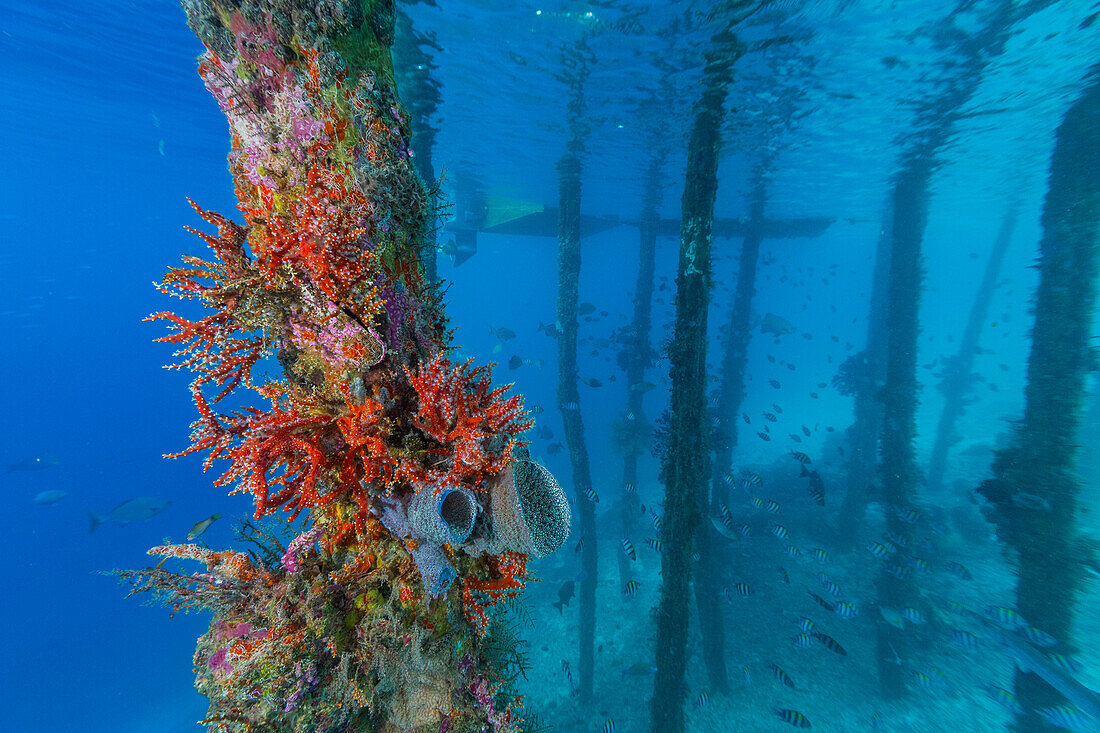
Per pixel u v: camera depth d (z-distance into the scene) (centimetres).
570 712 1129
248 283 229
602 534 1852
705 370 731
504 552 265
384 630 241
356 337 228
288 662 226
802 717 716
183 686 1794
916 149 1455
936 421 2766
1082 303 744
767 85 1011
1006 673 987
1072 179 750
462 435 228
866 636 1131
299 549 246
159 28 1038
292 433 221
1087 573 752
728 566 1287
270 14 226
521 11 773
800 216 2484
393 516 235
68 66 1259
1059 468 762
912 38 842
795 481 1795
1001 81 1021
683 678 728
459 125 1308
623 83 1009
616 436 1708
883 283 1709
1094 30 830
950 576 1270
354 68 242
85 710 1717
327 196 227
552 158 1584
